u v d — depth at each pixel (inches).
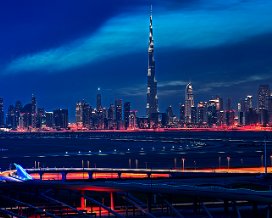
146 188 5669.3
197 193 5403.5
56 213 5767.7
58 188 6230.3
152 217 5447.8
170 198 5994.1
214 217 5428.2
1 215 5762.8
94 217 5605.3
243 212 5703.7
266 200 5036.9
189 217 5452.8
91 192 6993.1
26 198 6373.0
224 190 5354.3
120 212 5910.4
